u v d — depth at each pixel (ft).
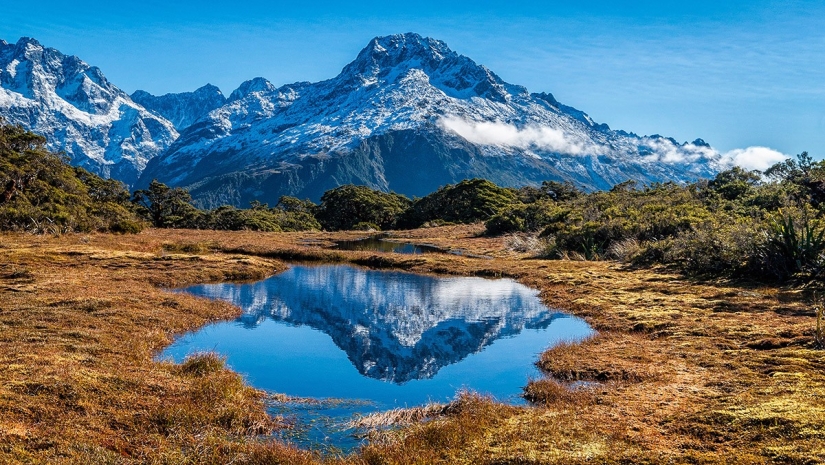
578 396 34.86
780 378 34.47
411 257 116.67
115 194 242.37
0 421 26.32
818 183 112.98
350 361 48.14
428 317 64.85
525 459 25.22
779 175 144.87
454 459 25.95
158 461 25.50
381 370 45.65
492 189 304.30
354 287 85.20
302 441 30.99
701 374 37.11
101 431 27.53
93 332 45.50
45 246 105.40
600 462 24.70
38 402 28.99
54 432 26.27
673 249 88.17
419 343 53.98
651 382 36.47
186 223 272.92
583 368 40.93
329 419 34.65
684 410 30.48
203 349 49.37
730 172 164.96
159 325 53.01
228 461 26.53
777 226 69.41
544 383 38.37
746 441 26.07
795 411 28.32
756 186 147.64
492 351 50.75
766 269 68.90
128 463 24.99
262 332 57.16
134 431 28.32
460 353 50.44
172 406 31.42
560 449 26.16
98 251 100.89
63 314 50.21
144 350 43.62
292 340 54.49
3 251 91.81
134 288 68.69
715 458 24.52
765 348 41.96
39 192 161.79
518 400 37.60
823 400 29.91
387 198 379.76
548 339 53.98
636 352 43.75
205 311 62.03
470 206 290.56
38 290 61.31
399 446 28.17
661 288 69.21
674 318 53.26
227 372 40.88
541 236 141.08
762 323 48.24
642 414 30.58
